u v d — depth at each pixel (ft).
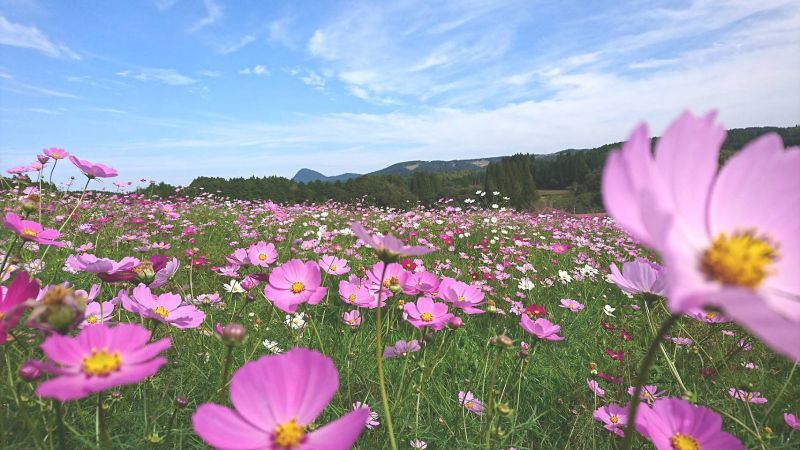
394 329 8.74
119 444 4.24
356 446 4.93
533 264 17.19
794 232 2.13
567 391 7.19
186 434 4.48
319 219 26.61
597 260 19.48
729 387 6.92
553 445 5.92
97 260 5.07
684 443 3.58
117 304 5.97
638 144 1.86
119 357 2.61
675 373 5.75
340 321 8.15
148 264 4.80
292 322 7.72
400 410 5.66
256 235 19.61
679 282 1.52
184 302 7.57
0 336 2.78
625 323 10.53
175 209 29.01
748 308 1.40
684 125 2.11
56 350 2.51
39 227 5.19
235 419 2.32
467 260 17.76
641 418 3.72
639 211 1.73
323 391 2.43
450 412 6.07
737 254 1.98
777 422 6.26
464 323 9.15
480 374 7.28
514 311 10.07
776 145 2.21
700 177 2.15
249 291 8.20
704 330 9.29
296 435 2.29
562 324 10.27
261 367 2.40
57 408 3.05
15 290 3.23
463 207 37.09
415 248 3.65
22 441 3.91
